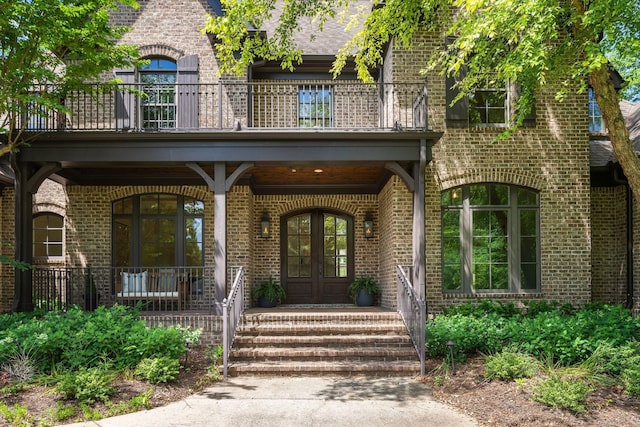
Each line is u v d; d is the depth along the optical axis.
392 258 10.62
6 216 12.01
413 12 9.63
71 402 6.05
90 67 8.91
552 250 10.61
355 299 12.23
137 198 11.92
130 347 7.15
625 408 5.90
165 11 11.45
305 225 12.92
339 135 9.05
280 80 11.87
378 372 7.63
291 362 7.89
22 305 9.17
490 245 10.73
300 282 12.79
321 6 9.67
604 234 11.85
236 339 8.38
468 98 10.77
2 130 8.67
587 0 7.58
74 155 9.12
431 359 7.99
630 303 11.03
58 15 8.09
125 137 8.96
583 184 10.67
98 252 11.59
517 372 6.77
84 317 8.20
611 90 7.92
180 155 9.17
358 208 12.60
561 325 7.84
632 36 7.47
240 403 6.28
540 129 10.70
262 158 9.19
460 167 10.59
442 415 5.84
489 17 7.44
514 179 10.61
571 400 5.76
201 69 11.34
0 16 7.65
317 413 5.92
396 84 10.21
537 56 7.19
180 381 7.07
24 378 6.62
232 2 8.43
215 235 9.15
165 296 9.72
